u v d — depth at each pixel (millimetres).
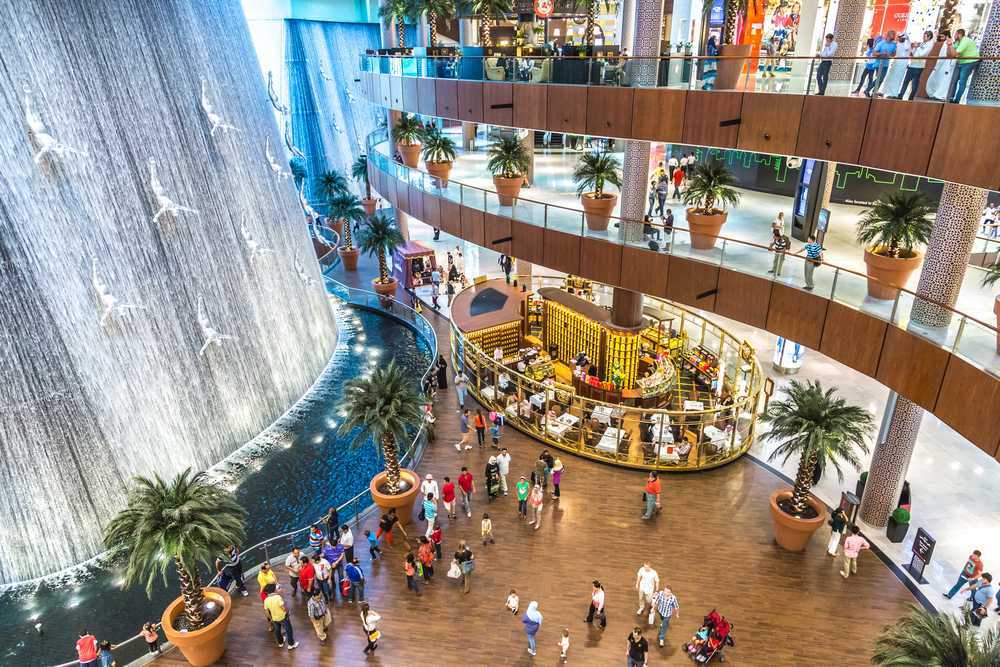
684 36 36719
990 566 16047
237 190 23125
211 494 13273
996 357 12125
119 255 18125
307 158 47938
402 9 36688
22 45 16016
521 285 33656
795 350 24938
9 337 15805
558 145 38156
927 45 13719
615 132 20031
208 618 13641
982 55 12906
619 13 42281
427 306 33344
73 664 12914
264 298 24141
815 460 16094
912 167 13625
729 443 20141
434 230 45781
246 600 15336
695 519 17891
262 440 22688
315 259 30078
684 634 14266
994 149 11852
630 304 23406
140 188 18859
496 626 14555
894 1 28406
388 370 17844
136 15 19188
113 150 18125
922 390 13758
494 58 23188
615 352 23516
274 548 16359
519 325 27547
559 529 17594
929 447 21094
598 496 18922
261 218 24656
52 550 16734
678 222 24016
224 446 21500
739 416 20266
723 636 13320
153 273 19141
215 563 14789
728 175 19672
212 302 21453
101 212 17688
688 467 19859
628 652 13039
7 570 16344
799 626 14414
